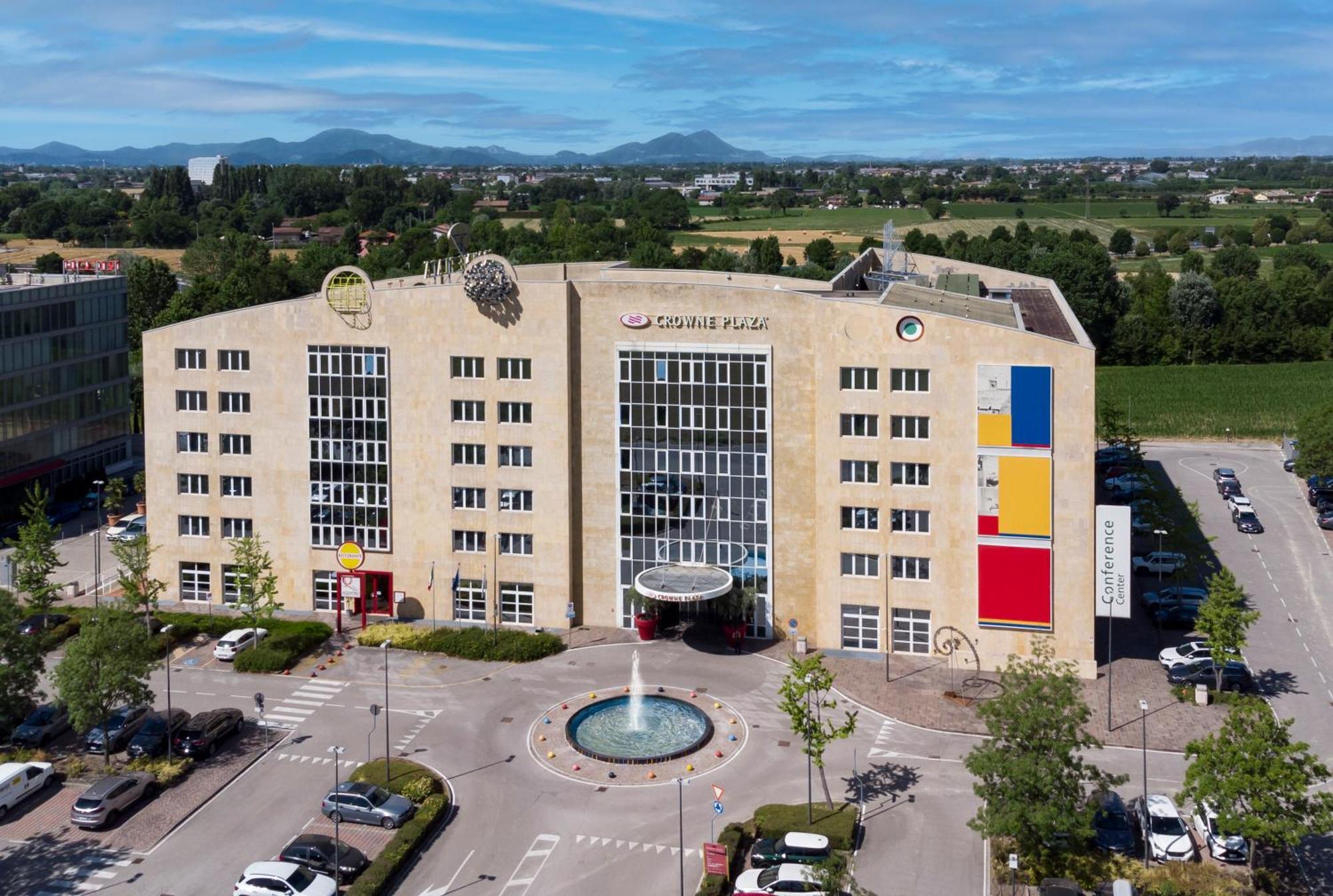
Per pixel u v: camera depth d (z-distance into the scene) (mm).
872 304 103375
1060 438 99812
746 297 107688
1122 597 99188
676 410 110562
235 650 107812
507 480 113688
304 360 116750
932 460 103062
